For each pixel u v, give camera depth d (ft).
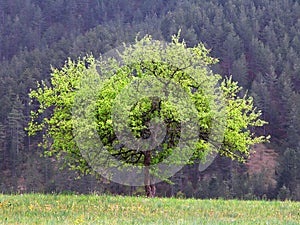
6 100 321.32
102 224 40.50
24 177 269.44
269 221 44.39
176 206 55.31
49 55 390.01
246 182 248.11
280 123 349.41
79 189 216.33
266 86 370.73
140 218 46.24
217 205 57.72
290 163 251.60
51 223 40.34
